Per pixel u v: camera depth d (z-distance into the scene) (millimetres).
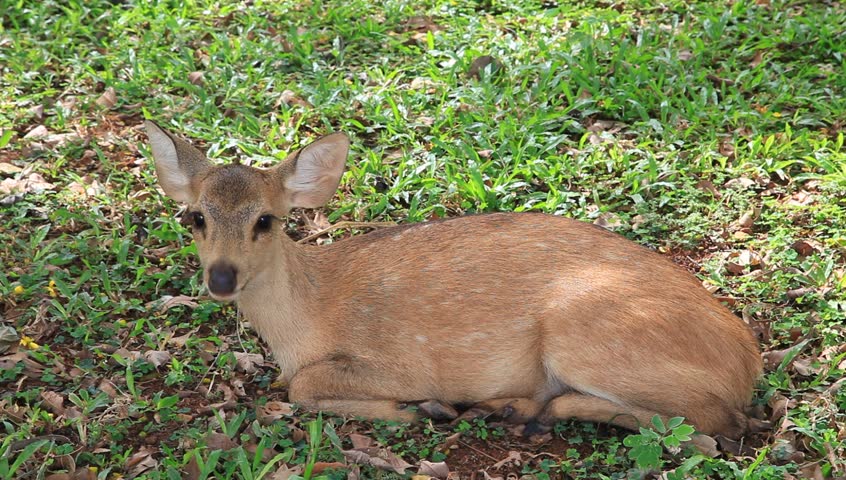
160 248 8477
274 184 6598
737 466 6125
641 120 10320
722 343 6449
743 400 6555
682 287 6598
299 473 5984
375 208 8875
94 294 7852
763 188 9344
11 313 7656
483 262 6781
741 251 8445
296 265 6789
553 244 6809
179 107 10461
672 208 9125
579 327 6434
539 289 6625
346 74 11219
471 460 6328
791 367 7156
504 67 11156
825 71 11078
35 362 7082
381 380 6730
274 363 7383
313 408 6703
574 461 6277
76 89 10750
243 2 12695
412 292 6766
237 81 10836
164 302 7789
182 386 7051
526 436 6539
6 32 11656
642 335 6355
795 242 8453
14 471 5871
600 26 11891
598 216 8844
